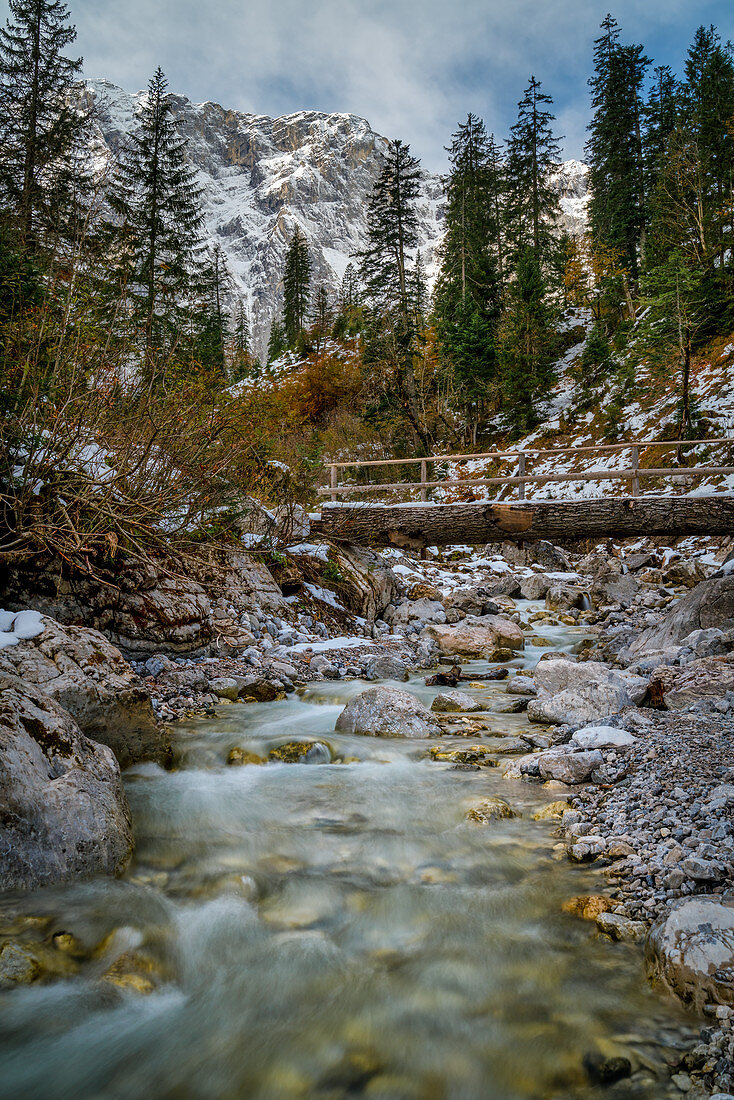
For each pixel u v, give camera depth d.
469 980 2.63
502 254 46.78
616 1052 2.21
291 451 14.27
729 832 3.42
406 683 8.36
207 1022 2.43
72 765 3.59
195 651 8.12
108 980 2.59
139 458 7.72
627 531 12.77
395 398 31.84
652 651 8.48
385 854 3.67
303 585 11.70
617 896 3.17
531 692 7.71
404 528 13.56
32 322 6.98
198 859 3.60
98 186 7.48
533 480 13.55
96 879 3.27
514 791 4.56
